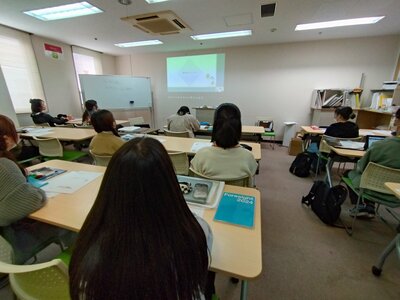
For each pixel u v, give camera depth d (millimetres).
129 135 2918
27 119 4402
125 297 388
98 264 397
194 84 6070
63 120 4383
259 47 5258
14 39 4031
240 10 3105
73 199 1137
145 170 407
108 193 417
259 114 5660
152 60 6324
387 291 1385
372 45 4500
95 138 1951
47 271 662
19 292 788
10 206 938
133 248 397
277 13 3221
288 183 3107
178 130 3340
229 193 1172
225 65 5648
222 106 1385
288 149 4855
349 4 2912
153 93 6590
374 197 1756
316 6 2977
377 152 1722
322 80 4980
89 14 3264
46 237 1231
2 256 875
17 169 1009
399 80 3877
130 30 4047
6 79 4016
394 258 1652
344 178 2229
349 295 1356
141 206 405
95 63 5961
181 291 420
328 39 4719
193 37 4570
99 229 416
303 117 5309
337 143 2520
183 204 472
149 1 2814
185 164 1978
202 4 2906
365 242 1848
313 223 2125
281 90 5336
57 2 2852
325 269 1559
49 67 4742
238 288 1397
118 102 5918
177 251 422
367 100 4734
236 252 763
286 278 1479
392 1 2824
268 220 2180
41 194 1068
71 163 1713
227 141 1292
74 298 426
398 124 1740
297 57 5035
